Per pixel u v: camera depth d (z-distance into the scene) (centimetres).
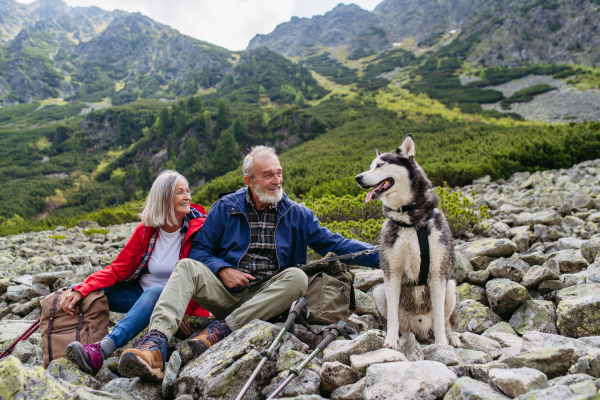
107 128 13938
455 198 756
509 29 14962
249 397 242
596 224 595
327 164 2680
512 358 240
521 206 838
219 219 331
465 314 373
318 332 291
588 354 232
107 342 267
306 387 230
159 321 267
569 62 12925
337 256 331
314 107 10038
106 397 224
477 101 10106
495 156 1353
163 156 9969
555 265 412
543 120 8019
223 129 9331
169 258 329
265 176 318
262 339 262
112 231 1474
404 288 319
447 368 220
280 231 335
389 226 308
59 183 10238
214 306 310
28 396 204
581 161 1295
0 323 429
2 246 1069
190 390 243
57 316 288
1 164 11769
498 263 411
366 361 244
